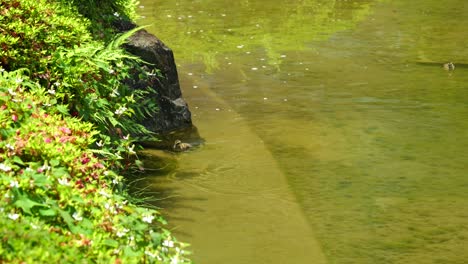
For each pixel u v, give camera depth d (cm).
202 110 1088
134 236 489
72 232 463
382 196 795
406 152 916
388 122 1026
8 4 771
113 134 798
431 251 679
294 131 993
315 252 678
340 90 1181
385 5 1927
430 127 1004
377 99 1133
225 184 827
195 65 1338
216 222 733
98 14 959
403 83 1219
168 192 802
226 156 910
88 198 511
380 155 907
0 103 610
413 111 1071
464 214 753
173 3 1961
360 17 1775
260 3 1970
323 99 1136
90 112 720
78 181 538
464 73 1278
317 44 1501
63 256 426
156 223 721
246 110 1087
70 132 601
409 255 671
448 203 778
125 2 1031
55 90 724
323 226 729
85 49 760
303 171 862
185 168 871
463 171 859
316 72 1292
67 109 678
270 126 1015
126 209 520
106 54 809
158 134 985
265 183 829
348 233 714
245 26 1677
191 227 720
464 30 1625
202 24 1698
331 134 980
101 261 436
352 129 999
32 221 455
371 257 668
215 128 1012
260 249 682
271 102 1123
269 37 1565
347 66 1331
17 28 745
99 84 753
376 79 1245
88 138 622
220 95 1161
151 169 863
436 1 1980
